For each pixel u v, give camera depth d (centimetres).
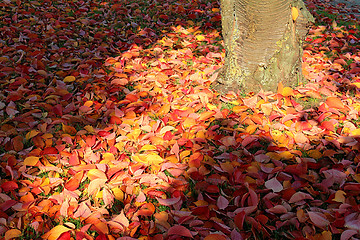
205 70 422
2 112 333
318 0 757
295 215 221
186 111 330
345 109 339
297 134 299
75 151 276
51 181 250
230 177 250
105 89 382
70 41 488
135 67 425
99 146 288
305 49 502
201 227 211
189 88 375
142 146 288
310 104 360
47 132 307
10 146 287
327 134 306
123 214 215
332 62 463
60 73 406
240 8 364
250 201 225
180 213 220
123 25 564
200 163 267
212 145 297
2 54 441
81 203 228
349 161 266
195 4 659
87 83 394
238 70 376
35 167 270
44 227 216
